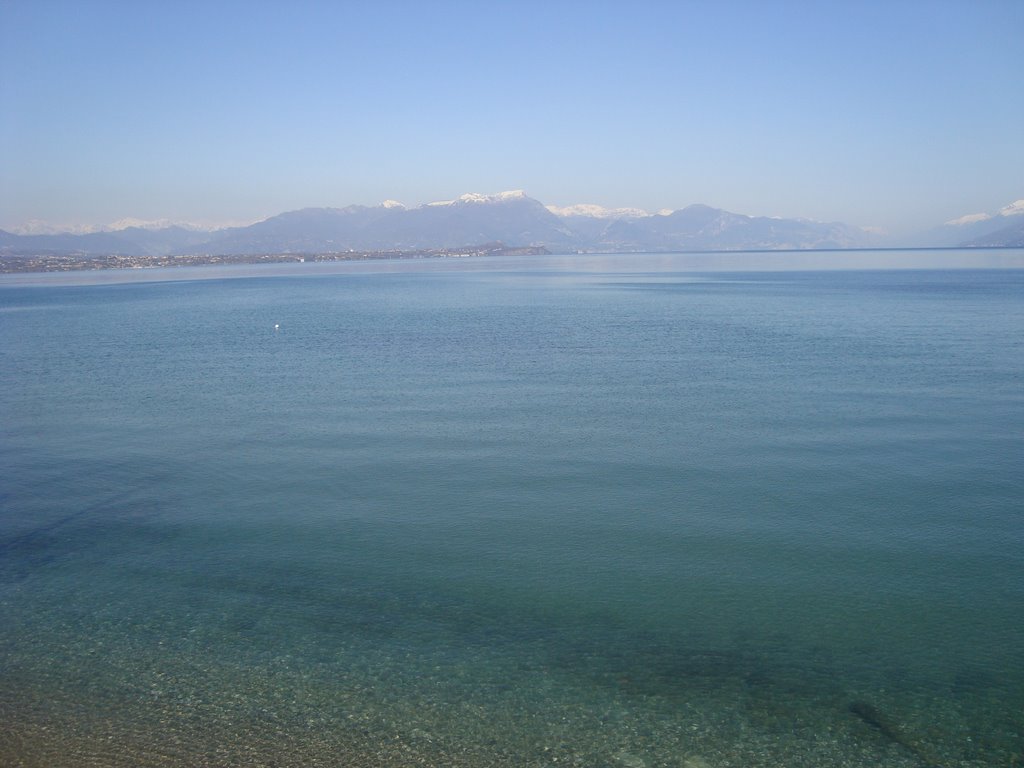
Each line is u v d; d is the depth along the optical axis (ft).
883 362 121.70
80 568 48.88
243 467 69.82
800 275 502.79
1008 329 165.07
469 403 95.35
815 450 72.23
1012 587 44.93
